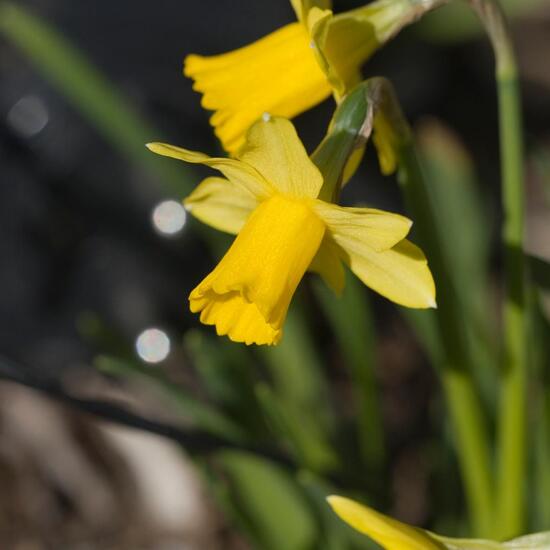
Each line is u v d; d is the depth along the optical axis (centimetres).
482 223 49
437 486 46
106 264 56
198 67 37
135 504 52
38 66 52
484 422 41
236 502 42
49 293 56
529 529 43
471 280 48
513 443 39
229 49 60
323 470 42
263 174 34
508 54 37
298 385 48
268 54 36
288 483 44
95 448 54
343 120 34
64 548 51
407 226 33
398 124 36
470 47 73
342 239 35
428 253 37
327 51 35
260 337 35
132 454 53
